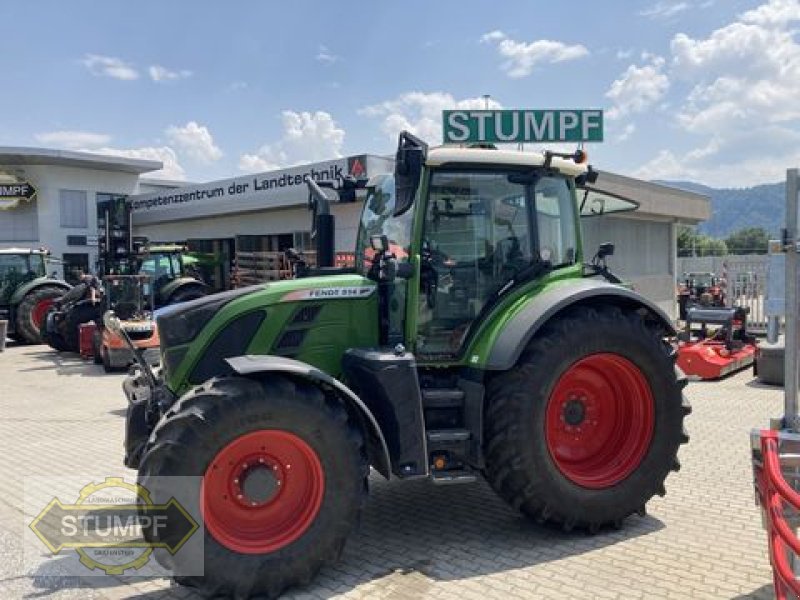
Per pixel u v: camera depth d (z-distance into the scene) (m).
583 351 4.46
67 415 8.95
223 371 4.35
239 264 17.98
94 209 27.00
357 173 15.55
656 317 4.92
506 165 4.71
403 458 4.11
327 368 4.55
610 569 4.01
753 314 15.77
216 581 3.62
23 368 13.45
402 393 4.12
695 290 18.42
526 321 4.38
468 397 4.48
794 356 3.70
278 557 3.72
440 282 4.63
